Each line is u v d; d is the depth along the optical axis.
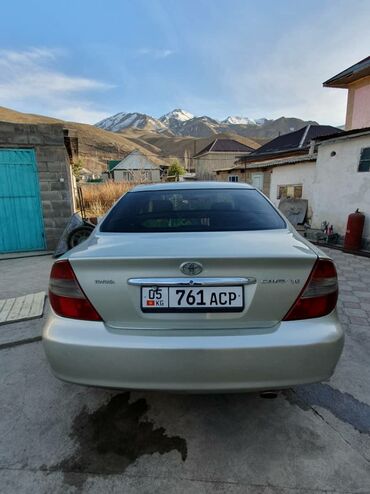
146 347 1.32
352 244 5.75
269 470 1.41
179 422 1.71
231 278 1.35
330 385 1.99
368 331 2.71
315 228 7.10
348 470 1.40
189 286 1.36
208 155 35.59
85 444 1.57
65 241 5.40
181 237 1.64
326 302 1.41
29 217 5.99
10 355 2.40
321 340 1.34
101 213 12.94
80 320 1.41
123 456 1.50
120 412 1.79
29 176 5.84
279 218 1.98
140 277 1.36
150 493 1.31
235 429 1.66
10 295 3.70
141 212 2.02
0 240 5.89
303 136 16.16
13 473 1.41
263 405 1.83
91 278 1.39
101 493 1.31
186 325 1.38
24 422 1.71
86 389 1.98
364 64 7.34
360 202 5.93
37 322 2.94
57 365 1.41
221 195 2.23
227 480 1.37
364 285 3.91
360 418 1.72
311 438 1.58
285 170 9.53
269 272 1.35
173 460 1.47
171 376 1.34
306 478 1.37
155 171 44.09
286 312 1.37
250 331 1.36
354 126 8.54
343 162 6.24
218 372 1.33
